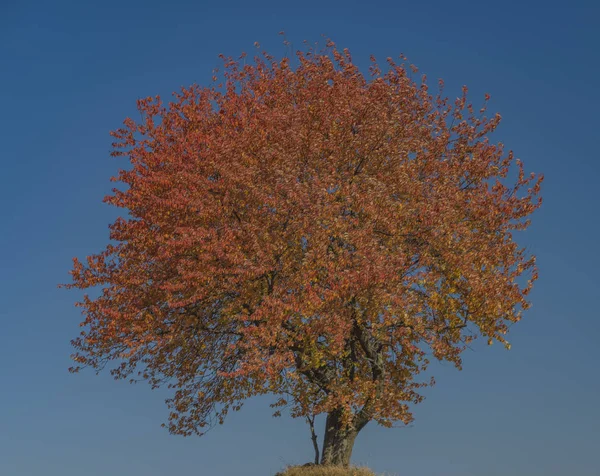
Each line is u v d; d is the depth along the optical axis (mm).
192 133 23688
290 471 22828
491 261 21891
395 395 22594
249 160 22234
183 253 21656
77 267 23344
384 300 19328
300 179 22078
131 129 24953
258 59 26609
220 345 24141
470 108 25547
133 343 21891
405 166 22141
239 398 24125
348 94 23766
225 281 21703
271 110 24156
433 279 20703
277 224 21234
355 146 22422
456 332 21766
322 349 22047
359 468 22344
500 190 23078
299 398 23281
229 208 21734
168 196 22250
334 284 19578
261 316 20078
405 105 24984
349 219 20922
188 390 24641
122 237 23422
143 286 22938
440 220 21016
